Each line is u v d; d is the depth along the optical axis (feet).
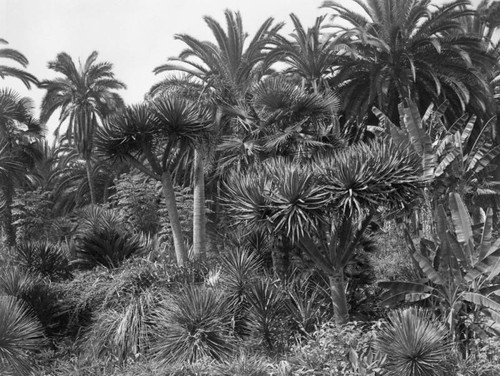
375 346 25.82
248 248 37.29
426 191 37.37
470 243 31.04
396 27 65.16
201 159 48.49
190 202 70.03
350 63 69.41
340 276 32.12
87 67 107.24
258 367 26.81
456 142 39.86
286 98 40.50
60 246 45.55
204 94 61.36
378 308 36.01
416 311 26.96
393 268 43.83
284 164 31.99
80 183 123.95
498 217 79.46
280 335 30.96
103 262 42.04
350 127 68.13
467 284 30.53
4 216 84.12
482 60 68.23
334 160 31.27
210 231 66.59
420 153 37.73
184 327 29.60
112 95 106.83
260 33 67.36
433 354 24.68
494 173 76.13
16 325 27.35
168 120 38.32
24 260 41.65
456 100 70.03
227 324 30.81
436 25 67.31
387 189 30.27
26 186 117.80
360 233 32.17
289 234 30.09
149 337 31.71
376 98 71.20
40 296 36.24
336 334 27.32
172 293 32.78
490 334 29.84
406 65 68.64
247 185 31.17
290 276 35.14
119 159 39.99
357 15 69.36
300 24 68.44
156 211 69.46
